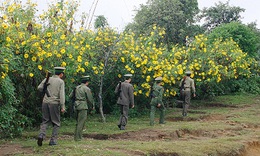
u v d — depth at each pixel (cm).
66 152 681
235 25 2522
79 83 1281
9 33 962
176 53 1515
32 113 1112
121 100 1062
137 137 963
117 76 1400
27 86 1088
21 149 740
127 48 1362
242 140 970
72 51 1088
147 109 1523
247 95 2311
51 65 1057
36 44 1012
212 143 891
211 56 1759
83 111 845
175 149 783
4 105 874
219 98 2106
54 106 750
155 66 1352
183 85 1409
